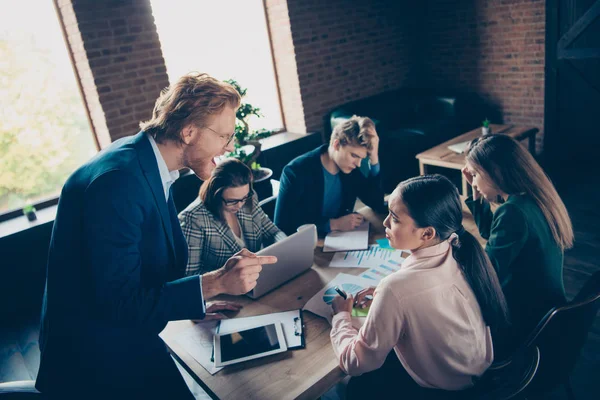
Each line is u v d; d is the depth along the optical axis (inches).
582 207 152.4
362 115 209.8
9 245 131.0
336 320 56.1
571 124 196.2
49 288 49.7
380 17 231.8
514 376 50.2
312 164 92.4
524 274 61.2
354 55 225.1
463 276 49.6
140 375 54.4
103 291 46.7
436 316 46.3
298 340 56.6
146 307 48.5
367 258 74.5
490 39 213.0
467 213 88.1
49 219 138.7
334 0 211.8
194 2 176.7
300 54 204.2
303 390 48.8
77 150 165.0
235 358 54.7
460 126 212.2
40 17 150.4
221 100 49.9
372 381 59.5
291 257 68.6
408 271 47.4
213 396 50.8
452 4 224.4
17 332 123.6
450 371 48.9
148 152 50.6
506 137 63.8
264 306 65.0
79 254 47.9
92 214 45.5
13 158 152.3
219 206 76.5
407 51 248.1
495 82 218.1
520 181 60.9
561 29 186.7
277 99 218.2
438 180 47.8
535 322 61.8
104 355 51.8
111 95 157.5
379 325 47.1
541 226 60.5
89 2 147.9
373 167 92.5
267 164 190.5
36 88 154.0
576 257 122.8
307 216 94.3
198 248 76.7
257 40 203.5
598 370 83.8
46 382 52.7
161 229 52.7
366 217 91.4
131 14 157.2
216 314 64.2
